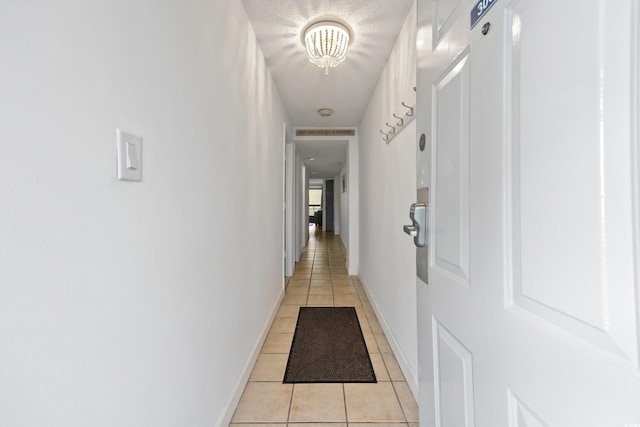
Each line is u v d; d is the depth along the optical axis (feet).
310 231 38.42
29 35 1.55
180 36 3.18
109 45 2.10
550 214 1.49
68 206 1.77
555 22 1.45
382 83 8.04
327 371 6.14
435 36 2.98
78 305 1.84
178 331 3.11
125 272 2.28
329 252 21.65
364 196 11.82
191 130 3.43
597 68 1.24
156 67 2.71
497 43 1.91
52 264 1.67
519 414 1.71
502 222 1.88
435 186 2.97
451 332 2.61
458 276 2.48
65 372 1.75
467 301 2.31
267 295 8.11
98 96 2.00
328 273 14.98
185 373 3.27
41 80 1.61
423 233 3.25
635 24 1.11
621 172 1.16
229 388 4.78
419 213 3.27
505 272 1.85
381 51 6.99
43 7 1.62
